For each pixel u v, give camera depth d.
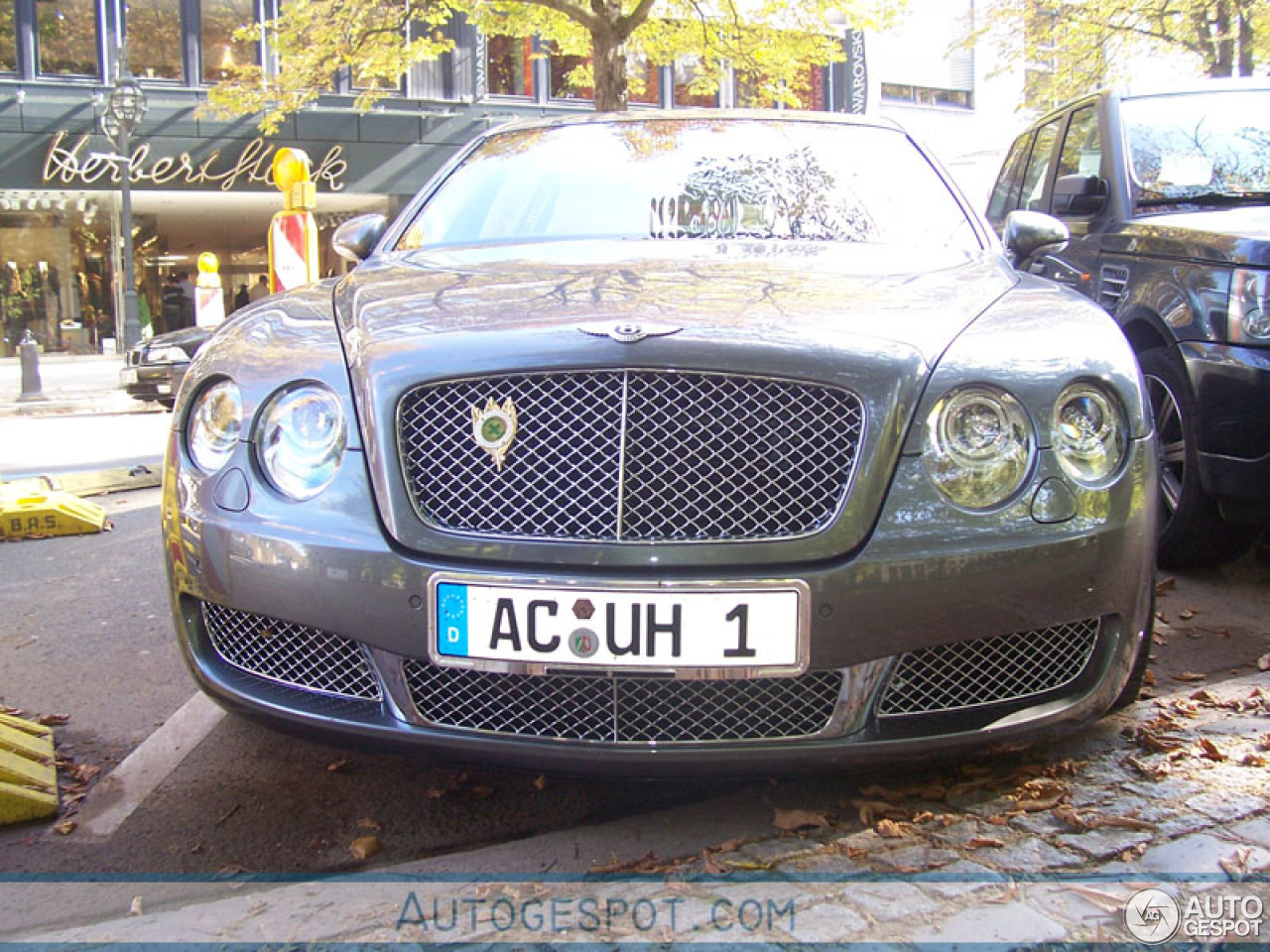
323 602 2.29
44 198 22.36
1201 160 4.96
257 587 2.36
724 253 3.03
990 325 2.44
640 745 2.19
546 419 2.23
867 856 2.25
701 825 2.44
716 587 2.15
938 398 2.25
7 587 4.67
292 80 14.71
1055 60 18.30
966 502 2.22
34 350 16.73
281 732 2.44
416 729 2.27
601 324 2.30
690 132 3.82
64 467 8.88
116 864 2.36
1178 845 2.26
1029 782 2.53
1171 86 5.52
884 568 2.17
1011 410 2.28
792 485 2.19
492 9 13.48
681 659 2.16
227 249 26.14
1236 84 5.43
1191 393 4.03
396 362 2.31
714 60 13.78
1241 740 2.78
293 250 7.36
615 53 11.16
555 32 13.71
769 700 2.22
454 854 2.35
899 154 3.76
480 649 2.20
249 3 22.95
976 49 28.88
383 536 2.25
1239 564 4.62
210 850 2.41
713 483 2.19
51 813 2.58
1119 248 4.66
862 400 2.21
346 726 2.30
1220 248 3.99
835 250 3.10
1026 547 2.22
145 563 5.07
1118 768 2.62
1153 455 2.43
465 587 2.20
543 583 2.17
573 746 2.20
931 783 2.55
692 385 2.20
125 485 7.31
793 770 2.21
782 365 2.20
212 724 3.09
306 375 2.41
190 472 2.49
